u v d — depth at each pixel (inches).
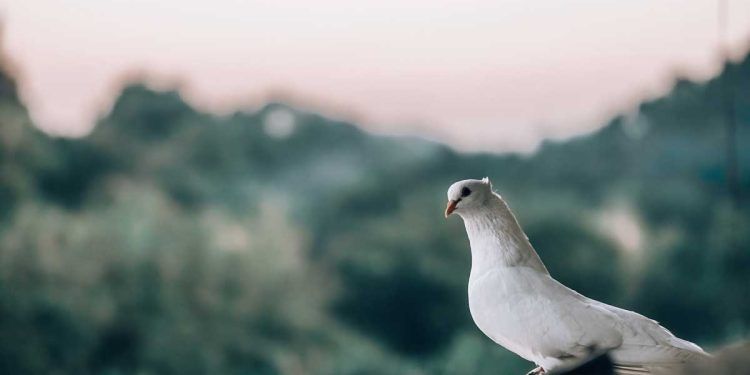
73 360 531.5
